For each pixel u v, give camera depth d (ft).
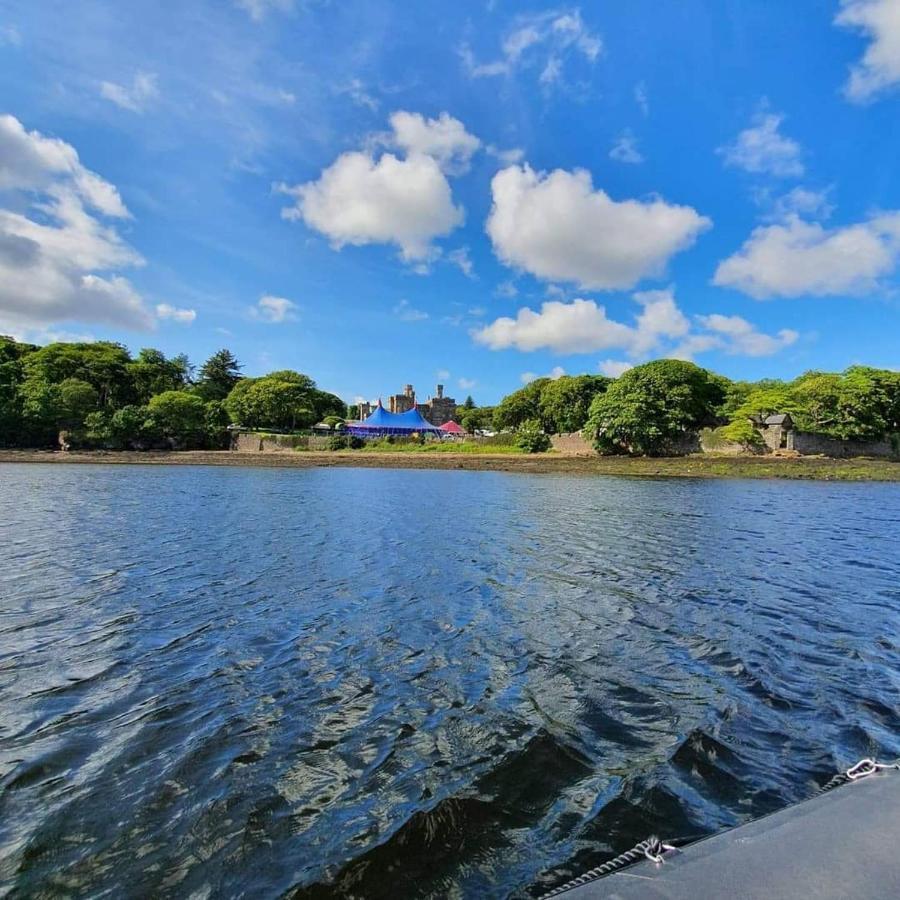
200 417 268.62
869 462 178.29
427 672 24.57
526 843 13.92
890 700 21.94
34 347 323.16
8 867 13.05
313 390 365.61
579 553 50.11
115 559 45.62
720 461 183.32
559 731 19.40
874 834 8.98
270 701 21.74
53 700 21.63
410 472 181.06
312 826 14.56
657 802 15.46
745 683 23.52
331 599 35.32
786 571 43.65
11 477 132.67
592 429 223.51
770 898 7.71
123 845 13.85
